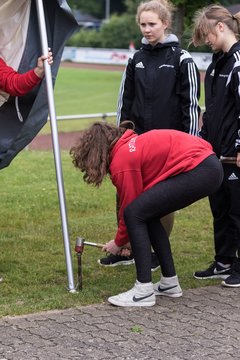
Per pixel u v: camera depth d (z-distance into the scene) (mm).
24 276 6926
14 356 5031
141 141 5855
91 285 6652
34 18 6930
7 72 6488
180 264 7445
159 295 6367
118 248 6152
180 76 6773
